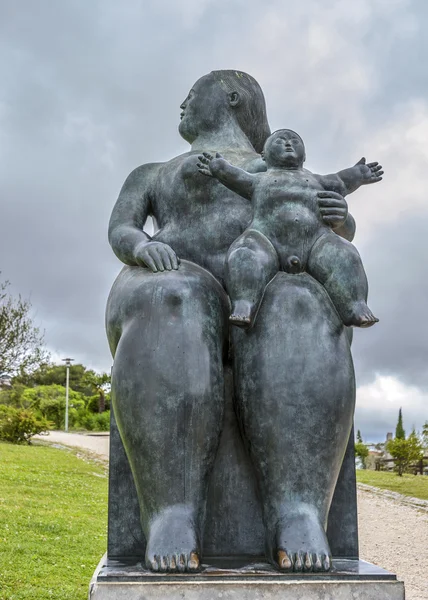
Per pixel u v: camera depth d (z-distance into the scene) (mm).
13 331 25141
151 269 2516
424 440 22578
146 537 2305
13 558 7133
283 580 2037
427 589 6820
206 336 2383
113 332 2543
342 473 2561
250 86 3260
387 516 11188
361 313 2381
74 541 8109
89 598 2016
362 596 2008
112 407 2562
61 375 49156
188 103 3236
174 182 2887
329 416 2307
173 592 1968
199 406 2301
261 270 2389
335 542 2529
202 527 2299
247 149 3107
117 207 2973
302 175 2609
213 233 2787
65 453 19516
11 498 10648
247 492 2479
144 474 2293
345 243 2477
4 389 38938
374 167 2773
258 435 2332
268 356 2338
